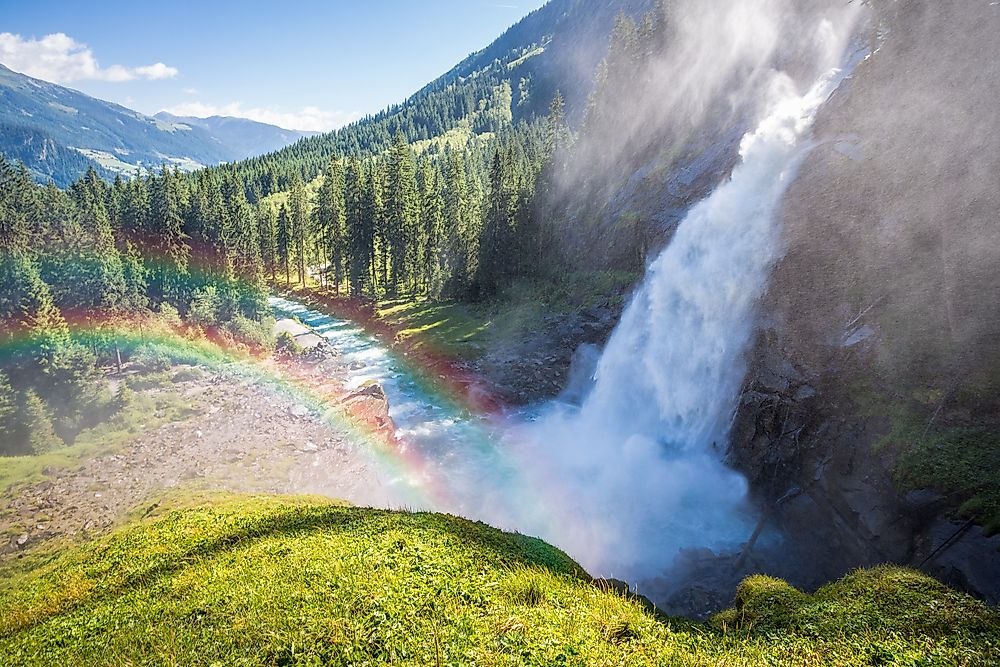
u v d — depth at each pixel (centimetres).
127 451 3909
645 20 8212
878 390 2597
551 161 8762
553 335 5803
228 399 4978
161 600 1427
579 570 1588
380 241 9450
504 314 6869
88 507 3094
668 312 4291
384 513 2052
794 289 3366
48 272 6550
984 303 2438
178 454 3791
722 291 3875
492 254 7731
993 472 1992
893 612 1240
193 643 1140
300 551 1608
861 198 3266
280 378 5731
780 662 1052
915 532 2089
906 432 2342
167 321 6925
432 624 1112
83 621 1414
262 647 1073
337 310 9106
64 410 4794
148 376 5706
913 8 3519
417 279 9331
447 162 14700
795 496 2750
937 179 2881
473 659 991
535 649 1024
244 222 8694
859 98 3750
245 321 7162
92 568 1897
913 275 2781
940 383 2391
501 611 1179
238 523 2084
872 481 2370
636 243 5956
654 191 6247
